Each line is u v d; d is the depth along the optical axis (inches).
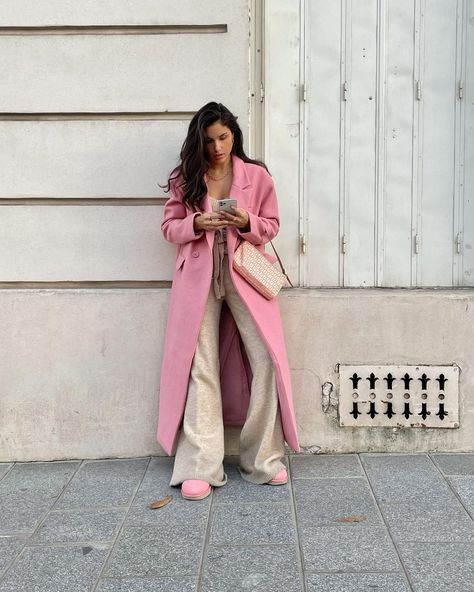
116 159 144.0
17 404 147.9
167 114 143.3
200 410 131.0
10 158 144.5
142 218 145.2
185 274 132.5
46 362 146.9
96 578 99.5
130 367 146.7
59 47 142.4
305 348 145.7
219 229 128.9
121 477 137.5
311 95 149.3
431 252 151.3
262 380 132.0
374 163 150.3
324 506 121.0
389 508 119.3
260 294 133.1
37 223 145.7
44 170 144.5
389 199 150.6
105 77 142.6
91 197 144.6
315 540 108.6
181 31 141.8
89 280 146.6
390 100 149.3
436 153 149.8
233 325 139.3
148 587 96.7
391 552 104.3
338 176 150.5
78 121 143.9
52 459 148.8
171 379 134.0
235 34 140.9
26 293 145.9
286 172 150.5
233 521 116.2
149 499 126.3
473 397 144.9
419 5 147.5
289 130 149.9
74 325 146.3
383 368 145.1
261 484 131.6
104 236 145.7
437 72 148.4
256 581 97.3
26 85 143.0
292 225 151.2
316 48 148.6
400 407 145.9
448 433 145.9
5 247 146.4
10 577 100.6
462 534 109.6
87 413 147.8
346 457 145.2
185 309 131.5
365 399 145.9
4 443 148.7
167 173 143.8
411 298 143.9
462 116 148.9
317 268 151.7
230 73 141.7
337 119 149.7
